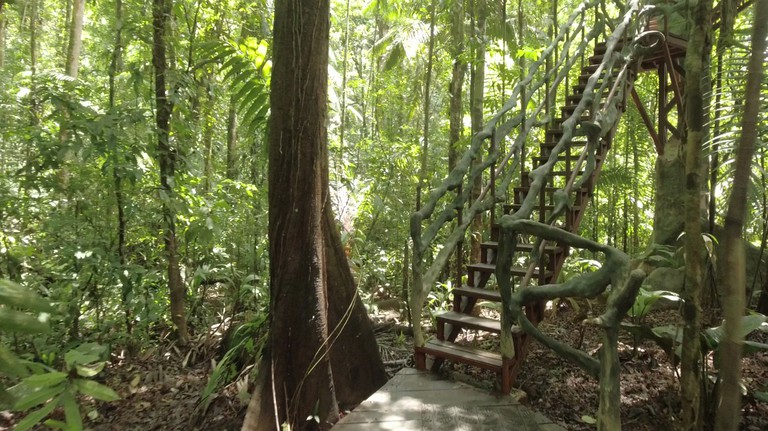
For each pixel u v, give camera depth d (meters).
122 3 4.84
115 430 3.38
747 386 3.30
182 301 4.76
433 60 7.27
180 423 3.44
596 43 5.98
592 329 4.91
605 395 2.00
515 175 6.07
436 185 7.14
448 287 5.47
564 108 5.11
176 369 4.37
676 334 3.06
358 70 11.70
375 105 9.89
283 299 3.14
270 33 5.21
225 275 5.22
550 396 3.43
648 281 5.52
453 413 2.91
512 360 3.23
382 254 6.18
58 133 4.20
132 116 4.07
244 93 4.34
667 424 3.00
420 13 7.23
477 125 5.66
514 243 2.85
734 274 1.36
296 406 3.08
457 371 3.91
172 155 4.44
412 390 3.23
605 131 4.14
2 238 3.84
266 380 3.09
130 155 4.01
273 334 3.14
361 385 3.48
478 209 3.93
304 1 3.11
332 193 5.42
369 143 7.15
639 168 7.84
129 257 4.82
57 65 8.43
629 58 4.54
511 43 6.47
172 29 4.65
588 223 8.15
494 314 5.69
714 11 4.20
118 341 4.39
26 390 1.47
